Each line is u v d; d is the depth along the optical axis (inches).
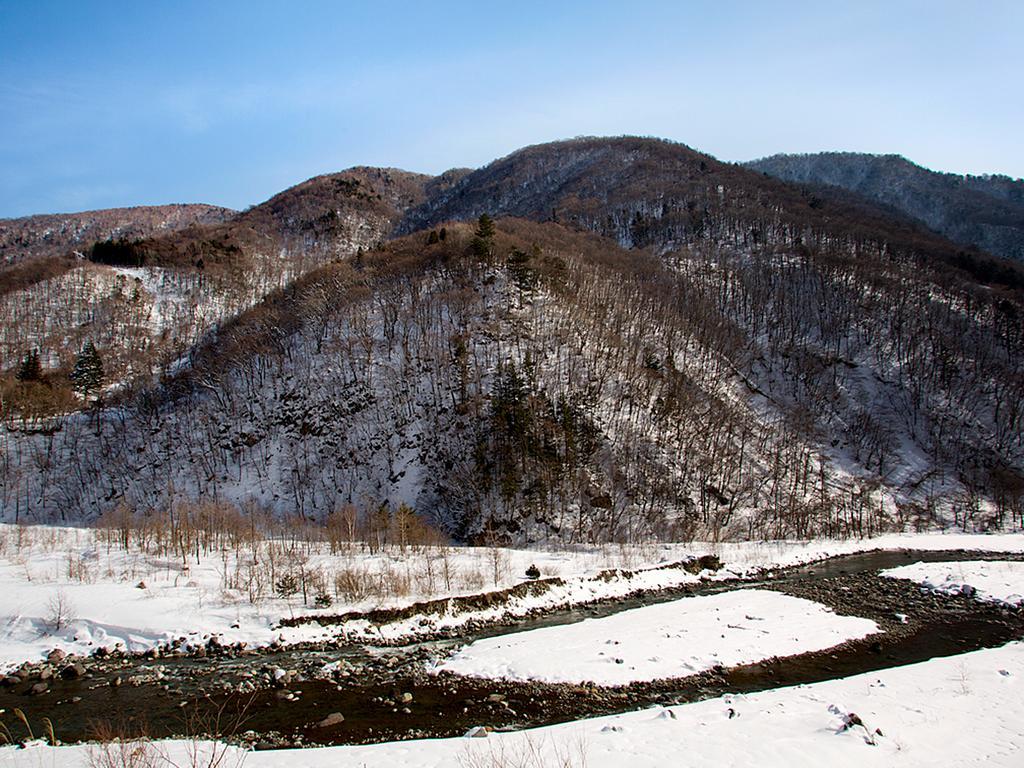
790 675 928.3
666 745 591.5
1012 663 898.7
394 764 574.9
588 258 6127.0
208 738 698.2
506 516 2493.8
